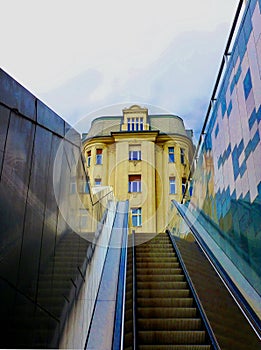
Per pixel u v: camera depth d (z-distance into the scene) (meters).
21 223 2.31
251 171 4.31
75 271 3.56
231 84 5.20
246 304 3.54
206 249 5.65
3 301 1.97
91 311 4.19
